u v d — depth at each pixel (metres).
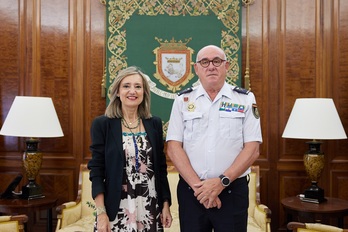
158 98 4.04
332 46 4.03
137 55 4.05
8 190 3.54
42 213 4.15
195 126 2.31
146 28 4.05
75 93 4.13
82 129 4.12
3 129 3.40
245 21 4.07
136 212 2.15
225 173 2.18
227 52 4.02
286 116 4.06
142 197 2.18
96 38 4.12
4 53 4.16
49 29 4.13
